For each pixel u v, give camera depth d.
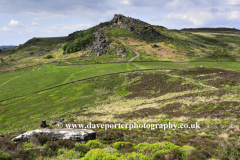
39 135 11.54
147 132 19.48
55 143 10.32
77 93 86.12
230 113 21.95
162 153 8.84
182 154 8.84
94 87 93.81
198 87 54.28
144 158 8.36
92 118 41.38
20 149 8.94
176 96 48.03
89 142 11.41
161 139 14.34
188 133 17.08
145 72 106.12
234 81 51.31
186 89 56.91
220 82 53.81
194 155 8.57
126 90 82.94
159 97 56.09
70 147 10.30
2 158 7.54
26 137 11.39
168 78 79.94
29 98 83.12
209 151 9.16
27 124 52.41
